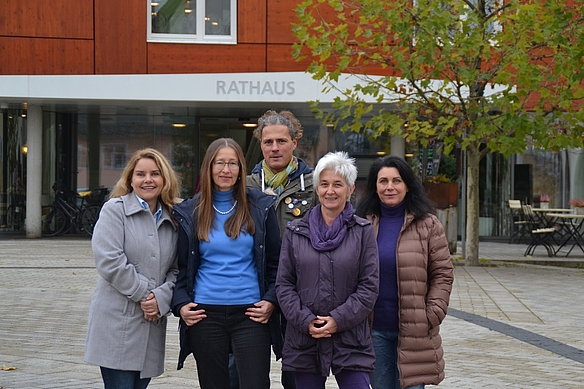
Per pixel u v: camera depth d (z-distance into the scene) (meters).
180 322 4.74
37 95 20.12
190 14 21.66
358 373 4.49
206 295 4.61
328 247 4.48
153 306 4.59
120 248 4.61
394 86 14.59
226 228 4.64
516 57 13.70
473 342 8.32
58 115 23.41
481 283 13.26
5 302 10.70
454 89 16.72
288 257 4.57
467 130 15.59
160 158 4.74
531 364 7.31
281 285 4.53
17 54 21.36
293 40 21.58
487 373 6.92
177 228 4.76
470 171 16.06
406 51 14.82
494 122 14.17
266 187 5.25
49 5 21.38
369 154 23.47
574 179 23.64
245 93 20.09
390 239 4.98
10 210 23.20
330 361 4.45
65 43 21.42
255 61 21.64
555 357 7.64
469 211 16.20
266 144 5.25
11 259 16.36
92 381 6.43
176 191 4.82
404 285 4.86
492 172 24.06
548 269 15.89
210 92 20.11
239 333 4.63
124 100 20.38
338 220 4.56
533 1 14.13
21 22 21.36
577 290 12.62
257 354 4.62
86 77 20.16
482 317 9.88
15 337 8.32
